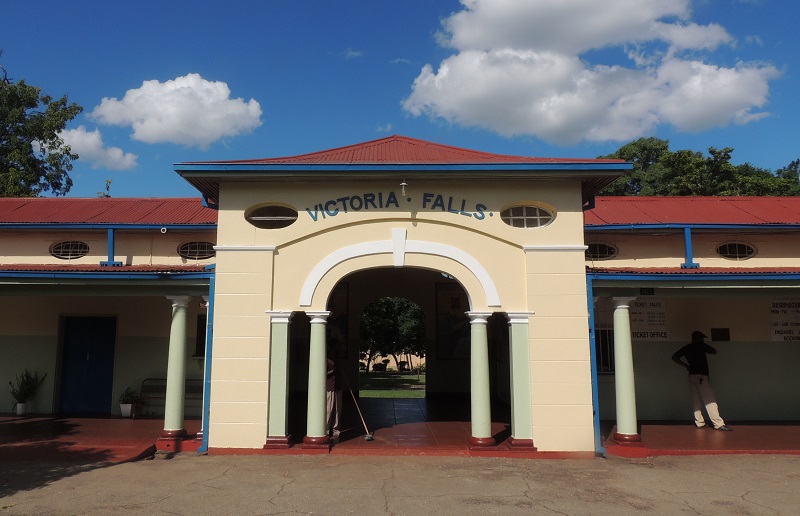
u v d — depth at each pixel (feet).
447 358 53.78
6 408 42.37
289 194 32.37
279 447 30.58
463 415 42.42
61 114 85.97
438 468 27.78
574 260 31.91
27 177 82.53
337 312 53.98
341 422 39.32
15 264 41.50
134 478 25.81
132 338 43.04
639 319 41.60
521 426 30.71
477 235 32.19
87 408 42.86
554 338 31.35
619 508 21.90
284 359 31.30
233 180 31.89
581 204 32.30
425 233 32.19
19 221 41.63
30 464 28.35
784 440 33.86
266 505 21.97
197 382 42.11
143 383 42.06
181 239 42.32
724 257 40.75
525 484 25.05
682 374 41.14
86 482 25.18
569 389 30.99
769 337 41.55
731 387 41.06
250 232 32.09
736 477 26.53
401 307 117.50
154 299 43.45
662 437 34.60
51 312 43.32
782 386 41.06
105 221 41.63
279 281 31.86
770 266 40.34
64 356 43.39
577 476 26.55
